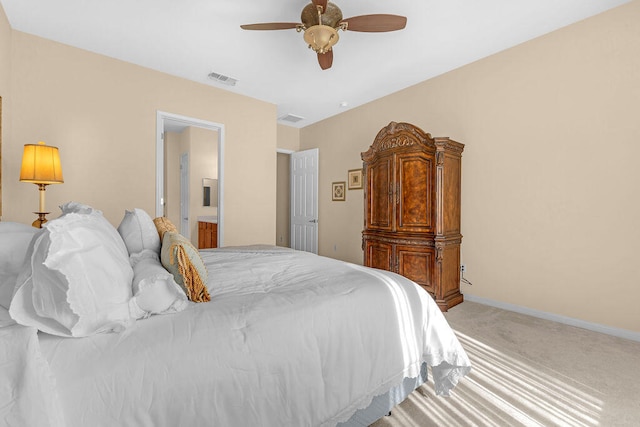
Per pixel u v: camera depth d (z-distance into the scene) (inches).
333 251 212.5
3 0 93.8
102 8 97.7
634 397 66.5
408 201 136.3
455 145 132.3
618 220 100.6
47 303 31.7
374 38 116.0
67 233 33.7
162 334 36.0
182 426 32.9
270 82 154.9
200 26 107.4
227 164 166.2
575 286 109.7
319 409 44.2
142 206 136.9
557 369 78.3
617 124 100.5
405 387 61.0
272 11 99.7
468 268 139.8
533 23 108.6
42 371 27.9
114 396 30.1
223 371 36.1
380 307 55.0
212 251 91.7
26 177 93.1
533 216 120.1
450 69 143.3
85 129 122.6
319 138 222.4
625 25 98.7
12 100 107.5
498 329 105.2
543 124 117.0
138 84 135.3
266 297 48.7
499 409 62.5
